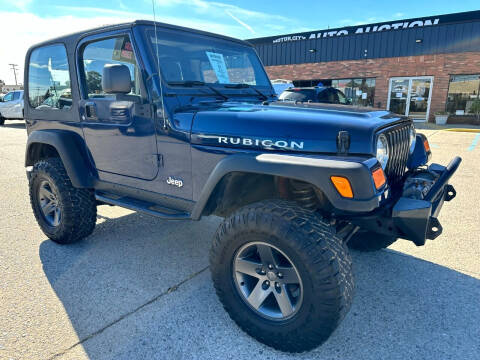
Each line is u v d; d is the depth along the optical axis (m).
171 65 2.57
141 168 2.67
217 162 2.22
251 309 2.12
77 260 3.19
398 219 1.99
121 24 2.55
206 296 2.63
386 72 16.91
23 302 2.54
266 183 2.41
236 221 2.03
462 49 15.05
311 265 1.80
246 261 2.09
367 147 1.91
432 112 16.25
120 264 3.12
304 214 1.92
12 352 2.04
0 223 4.12
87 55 2.88
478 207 4.47
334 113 2.21
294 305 1.99
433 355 2.03
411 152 2.80
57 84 3.21
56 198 3.33
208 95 2.70
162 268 3.05
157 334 2.21
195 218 2.28
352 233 2.40
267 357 2.03
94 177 3.11
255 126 2.12
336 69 18.12
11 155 8.70
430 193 2.21
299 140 1.99
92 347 2.10
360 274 2.93
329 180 1.78
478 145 9.42
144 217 4.32
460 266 3.05
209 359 2.01
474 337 2.17
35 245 3.50
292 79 19.56
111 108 2.74
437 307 2.48
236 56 3.20
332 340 2.16
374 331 2.23
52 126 3.34
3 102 17.16
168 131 2.41
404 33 16.09
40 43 3.30
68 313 2.41
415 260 3.17
